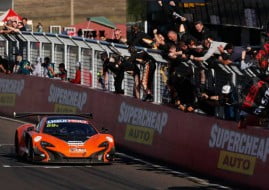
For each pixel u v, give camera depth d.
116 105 69.88
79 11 146.12
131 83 70.75
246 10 66.50
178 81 58.66
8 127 81.81
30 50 90.00
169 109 60.31
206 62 56.91
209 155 54.06
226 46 55.88
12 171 54.00
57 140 57.97
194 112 57.16
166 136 60.41
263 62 49.88
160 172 55.62
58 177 51.84
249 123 50.16
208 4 69.88
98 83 76.94
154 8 77.81
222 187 49.75
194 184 50.59
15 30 90.75
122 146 68.12
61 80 82.31
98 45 75.94
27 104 88.19
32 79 87.69
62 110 81.19
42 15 147.38
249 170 49.53
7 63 93.31
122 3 144.00
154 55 64.94
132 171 55.62
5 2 146.50
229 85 54.06
